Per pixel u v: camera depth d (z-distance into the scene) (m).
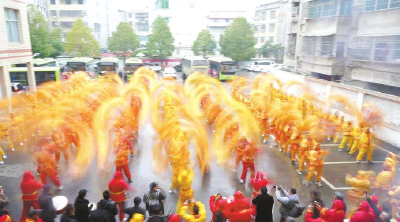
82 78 26.78
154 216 6.64
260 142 15.70
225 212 7.19
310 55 27.80
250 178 11.56
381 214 6.70
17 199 9.83
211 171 12.19
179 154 10.01
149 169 12.25
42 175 10.21
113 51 51.19
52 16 59.66
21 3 21.88
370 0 21.44
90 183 11.05
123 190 8.57
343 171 12.24
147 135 16.72
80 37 45.34
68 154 13.66
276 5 53.53
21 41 22.14
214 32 63.09
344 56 24.23
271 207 7.12
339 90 19.98
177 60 52.91
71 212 6.87
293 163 13.00
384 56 20.52
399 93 20.89
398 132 15.23
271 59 53.75
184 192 8.47
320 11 26.44
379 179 9.78
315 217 7.25
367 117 16.62
